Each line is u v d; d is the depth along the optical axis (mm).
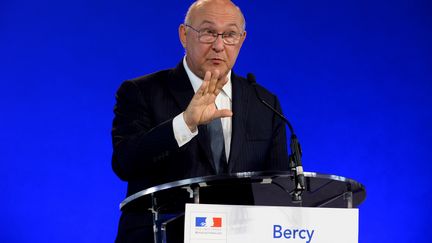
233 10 8352
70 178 14102
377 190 15352
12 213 13844
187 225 5906
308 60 15391
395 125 15508
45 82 14250
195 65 8367
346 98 15453
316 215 6102
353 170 15320
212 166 7852
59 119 14203
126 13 14719
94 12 14594
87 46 14492
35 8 14398
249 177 5957
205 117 6934
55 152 14117
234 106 8391
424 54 15688
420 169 15438
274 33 15336
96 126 14320
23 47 14266
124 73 14562
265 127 8508
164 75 8680
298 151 6250
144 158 7199
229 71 8617
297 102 15281
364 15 15656
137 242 7168
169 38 14820
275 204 6492
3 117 14031
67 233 13977
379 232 15266
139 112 8258
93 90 14398
